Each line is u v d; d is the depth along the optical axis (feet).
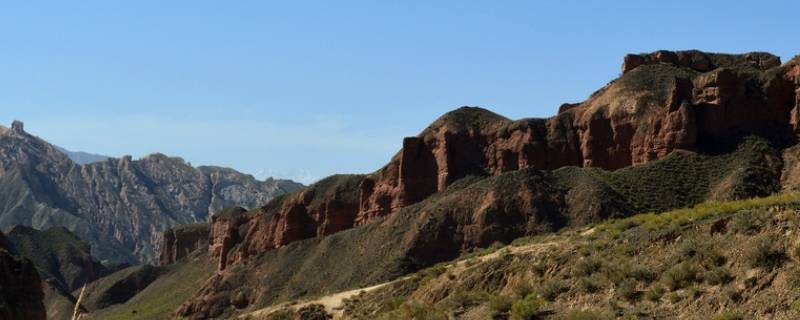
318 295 397.19
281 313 332.60
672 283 171.12
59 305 552.82
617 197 370.53
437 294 242.17
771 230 168.96
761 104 389.60
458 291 231.09
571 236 278.67
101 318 621.72
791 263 158.20
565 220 371.15
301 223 516.73
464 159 461.78
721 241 175.11
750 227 173.37
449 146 463.42
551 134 445.78
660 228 199.31
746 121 388.78
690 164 378.94
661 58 481.05
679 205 358.02
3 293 256.73
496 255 279.28
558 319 178.50
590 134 426.92
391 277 375.66
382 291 303.48
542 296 192.54
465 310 209.97
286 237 513.45
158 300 627.87
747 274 161.99
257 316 351.67
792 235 163.63
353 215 497.05
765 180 350.02
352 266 417.28
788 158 363.35
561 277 201.05
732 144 380.17
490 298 206.69
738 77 395.14
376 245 416.67
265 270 490.49
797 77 383.86
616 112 423.64
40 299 279.49
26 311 265.13
